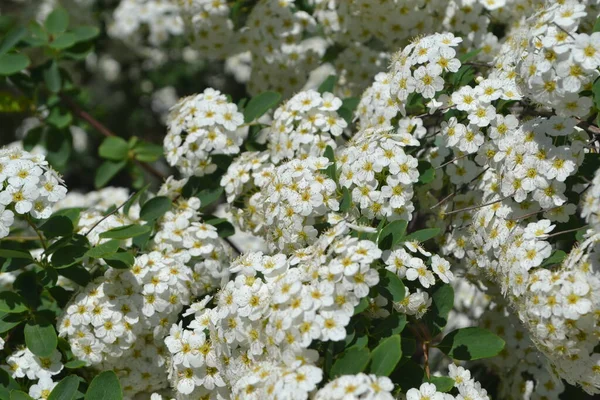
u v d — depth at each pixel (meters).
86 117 4.65
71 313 3.03
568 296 2.43
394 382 2.63
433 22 3.79
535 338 2.63
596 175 2.60
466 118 3.03
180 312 3.13
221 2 4.27
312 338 2.38
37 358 3.05
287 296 2.46
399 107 3.10
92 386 2.80
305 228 2.89
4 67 4.07
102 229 3.34
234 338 2.69
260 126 3.70
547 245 2.61
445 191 3.34
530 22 2.83
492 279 3.12
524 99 3.07
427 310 2.81
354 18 4.02
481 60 3.62
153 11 6.23
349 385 2.26
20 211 2.88
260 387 2.46
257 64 4.30
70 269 3.13
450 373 2.75
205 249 3.30
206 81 7.20
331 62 4.38
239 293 2.67
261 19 4.11
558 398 3.36
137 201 3.87
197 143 3.49
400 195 2.87
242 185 3.40
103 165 4.55
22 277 3.16
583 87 2.60
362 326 2.59
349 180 2.92
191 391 2.77
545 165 2.71
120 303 3.04
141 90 7.33
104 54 6.98
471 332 2.80
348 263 2.46
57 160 4.59
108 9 6.79
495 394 3.61
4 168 2.95
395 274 2.64
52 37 4.45
